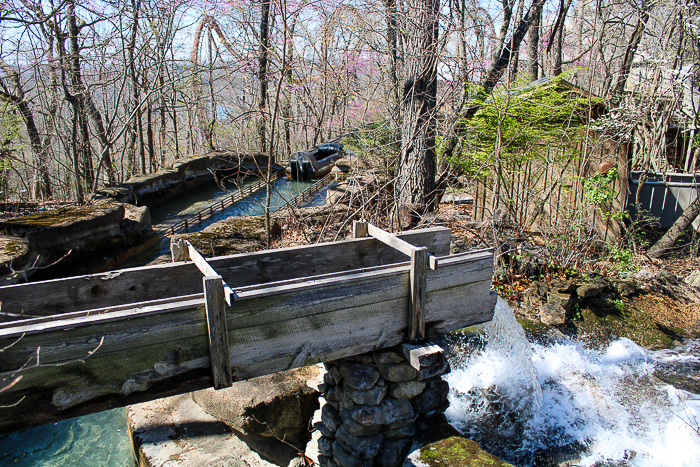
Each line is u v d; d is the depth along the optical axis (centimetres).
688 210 777
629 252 718
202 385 264
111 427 435
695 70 947
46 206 1005
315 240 680
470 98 768
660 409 470
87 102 1227
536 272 670
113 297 312
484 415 439
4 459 387
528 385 479
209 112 1565
